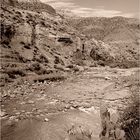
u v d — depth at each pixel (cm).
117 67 4738
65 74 3281
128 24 11162
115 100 1841
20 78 2606
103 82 2764
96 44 5738
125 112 709
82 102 1800
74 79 2964
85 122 1347
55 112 1543
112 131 668
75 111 1572
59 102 1805
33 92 2141
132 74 3272
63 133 1192
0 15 3966
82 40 5509
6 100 1816
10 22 3869
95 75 3356
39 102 1794
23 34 3978
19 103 1747
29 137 1159
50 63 3700
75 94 2103
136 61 5650
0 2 4888
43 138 1144
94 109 1608
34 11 5991
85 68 4097
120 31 10406
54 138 1138
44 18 5572
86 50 5169
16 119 1393
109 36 10069
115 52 6138
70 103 1770
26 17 4794
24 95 2006
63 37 4788
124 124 655
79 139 794
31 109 1600
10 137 1159
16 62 3131
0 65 2786
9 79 2497
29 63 3278
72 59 4503
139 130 611
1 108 1605
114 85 2538
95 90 2289
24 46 3694
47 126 1293
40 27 4750
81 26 11181
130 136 611
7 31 3594
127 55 6488
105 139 673
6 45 3431
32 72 2981
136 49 8169
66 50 4656
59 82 2728
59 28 5453
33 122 1354
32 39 4081
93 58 5138
